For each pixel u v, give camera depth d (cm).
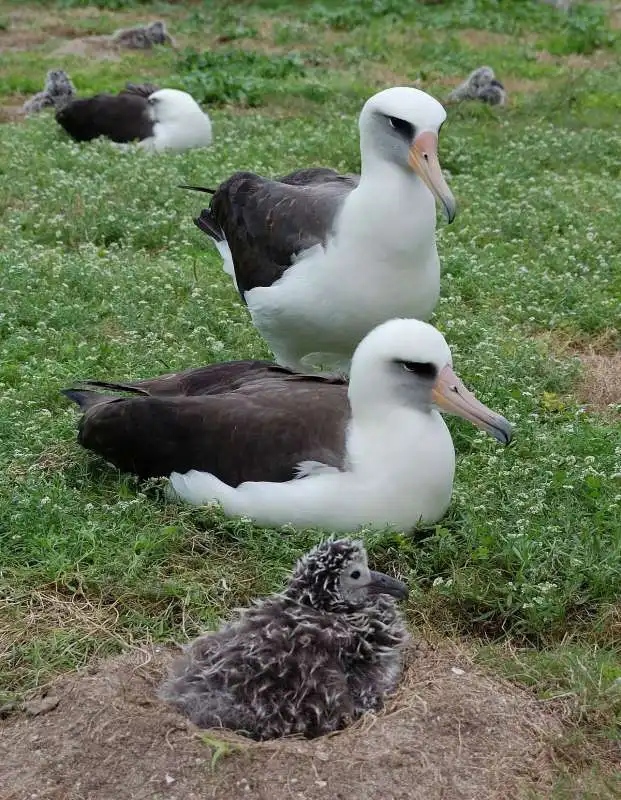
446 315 307
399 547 238
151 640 225
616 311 312
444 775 205
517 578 232
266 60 600
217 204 284
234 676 210
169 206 363
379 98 257
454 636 228
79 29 726
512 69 610
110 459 250
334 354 274
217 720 210
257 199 274
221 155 416
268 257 270
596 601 232
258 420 241
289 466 239
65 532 240
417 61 630
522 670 221
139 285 318
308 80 568
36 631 226
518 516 243
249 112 516
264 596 231
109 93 511
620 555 236
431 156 255
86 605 230
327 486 237
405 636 220
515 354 291
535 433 264
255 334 300
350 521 238
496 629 231
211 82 549
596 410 281
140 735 208
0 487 247
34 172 394
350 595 218
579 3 783
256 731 210
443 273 329
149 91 478
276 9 776
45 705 213
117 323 304
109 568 233
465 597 231
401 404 238
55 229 350
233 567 236
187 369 265
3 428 262
